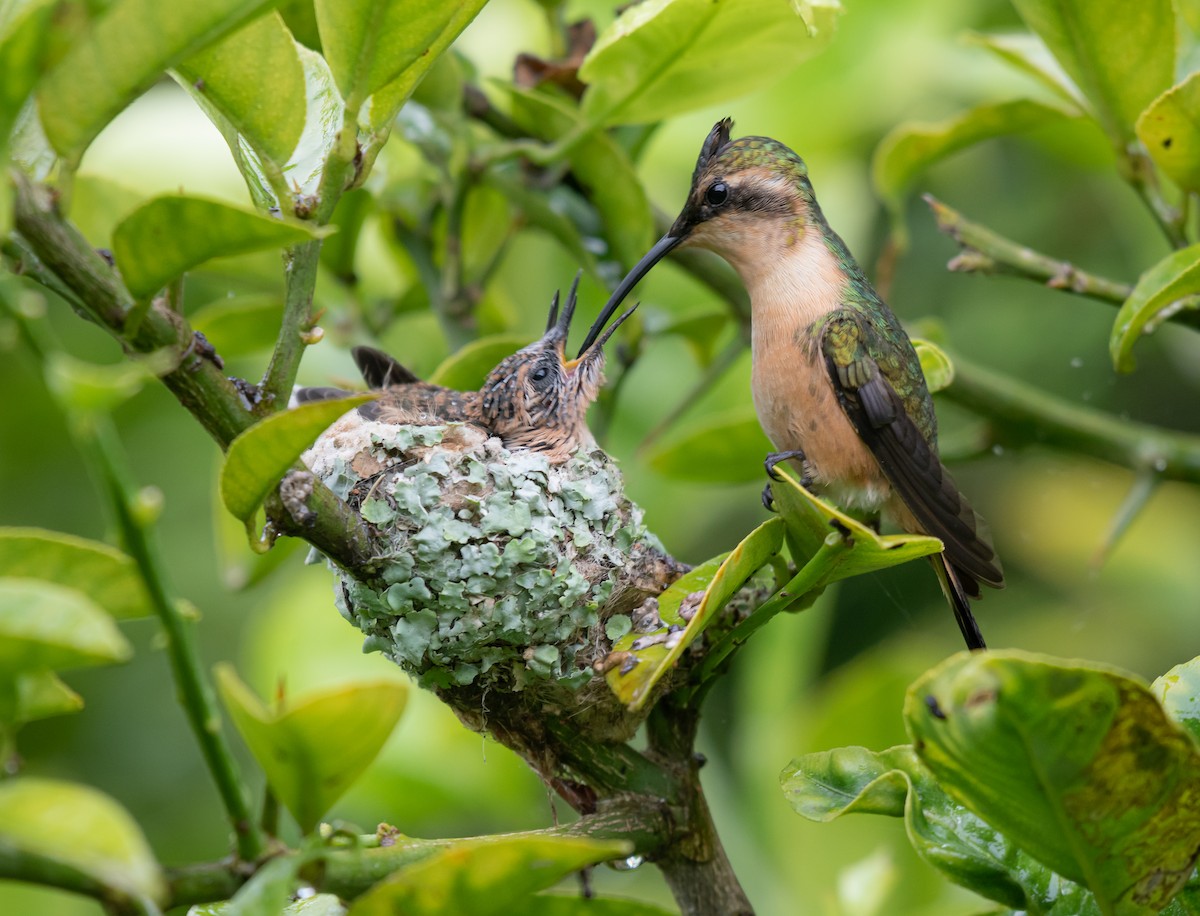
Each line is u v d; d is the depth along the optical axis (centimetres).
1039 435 729
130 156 792
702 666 484
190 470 1057
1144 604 1114
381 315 809
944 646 1105
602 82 631
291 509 406
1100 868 379
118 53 333
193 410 381
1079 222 1066
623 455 907
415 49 381
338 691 325
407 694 331
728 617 489
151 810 984
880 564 441
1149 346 1093
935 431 673
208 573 1040
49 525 1037
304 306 388
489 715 529
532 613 522
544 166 724
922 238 1102
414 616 524
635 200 689
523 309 970
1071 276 618
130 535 312
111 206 721
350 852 378
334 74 384
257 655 794
